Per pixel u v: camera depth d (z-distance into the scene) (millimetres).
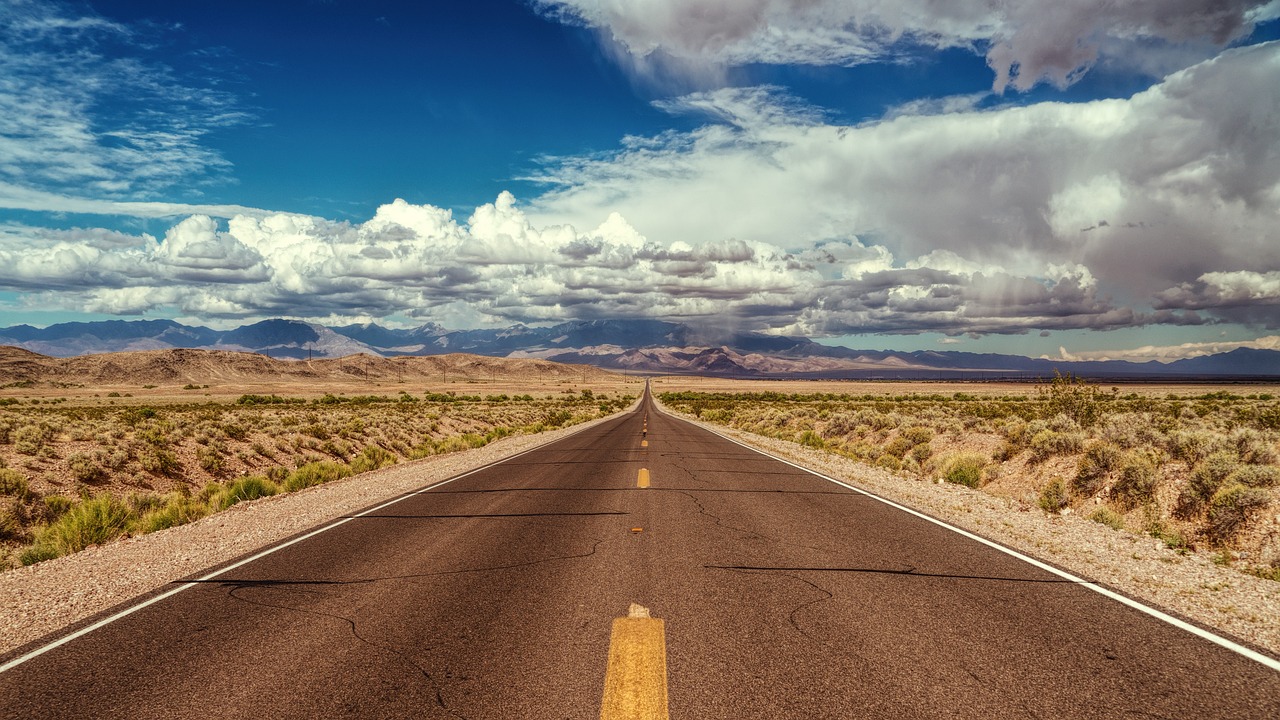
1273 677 4004
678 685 3816
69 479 15805
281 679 4008
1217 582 6266
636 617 5023
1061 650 4402
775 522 9031
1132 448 13711
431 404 75062
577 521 9164
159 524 10734
